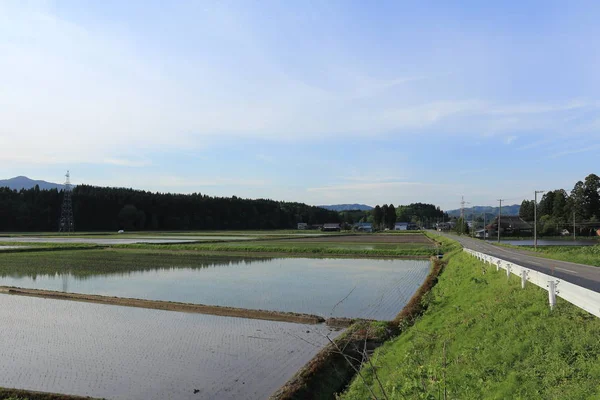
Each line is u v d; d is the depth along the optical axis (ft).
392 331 59.77
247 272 130.52
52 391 42.73
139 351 54.34
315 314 73.77
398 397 30.83
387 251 191.21
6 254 182.39
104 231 471.62
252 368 48.03
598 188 405.18
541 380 28.43
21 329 65.10
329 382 43.04
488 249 171.83
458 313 55.42
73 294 90.43
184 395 41.27
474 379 32.58
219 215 595.47
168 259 168.35
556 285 40.60
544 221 435.53
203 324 67.92
